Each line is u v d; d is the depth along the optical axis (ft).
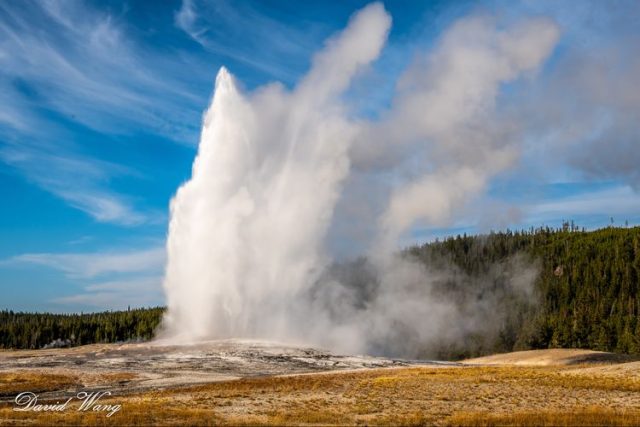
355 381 134.51
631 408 97.35
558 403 103.30
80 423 82.12
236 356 197.57
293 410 94.63
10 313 563.48
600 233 589.32
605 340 355.15
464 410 95.96
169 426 78.95
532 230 653.30
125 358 189.26
